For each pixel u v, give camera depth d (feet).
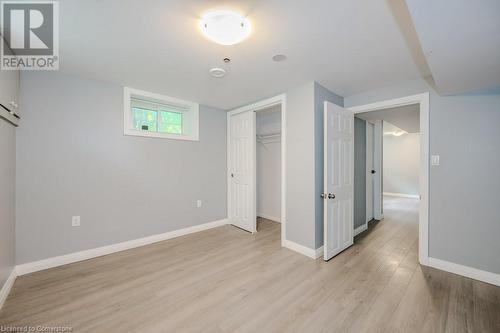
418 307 5.64
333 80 8.23
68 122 7.98
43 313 5.38
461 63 5.18
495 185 6.68
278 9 4.54
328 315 5.37
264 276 7.19
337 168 8.83
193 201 11.61
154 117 10.89
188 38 5.65
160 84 8.87
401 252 9.13
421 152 7.90
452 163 7.36
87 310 5.51
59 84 7.79
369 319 5.23
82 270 7.52
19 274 7.07
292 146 9.29
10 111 6.17
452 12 3.51
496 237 6.65
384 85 8.68
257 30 5.26
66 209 7.95
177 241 10.36
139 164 9.70
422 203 7.91
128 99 9.25
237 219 12.64
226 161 13.23
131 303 5.80
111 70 7.61
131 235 9.48
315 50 6.17
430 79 7.73
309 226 8.65
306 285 6.66
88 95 8.36
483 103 6.86
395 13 4.63
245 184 12.06
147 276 7.18
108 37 5.61
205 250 9.32
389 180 26.40
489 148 6.77
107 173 8.84
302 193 8.89
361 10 4.55
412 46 5.92
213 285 6.66
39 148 7.44
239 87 9.12
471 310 5.52
